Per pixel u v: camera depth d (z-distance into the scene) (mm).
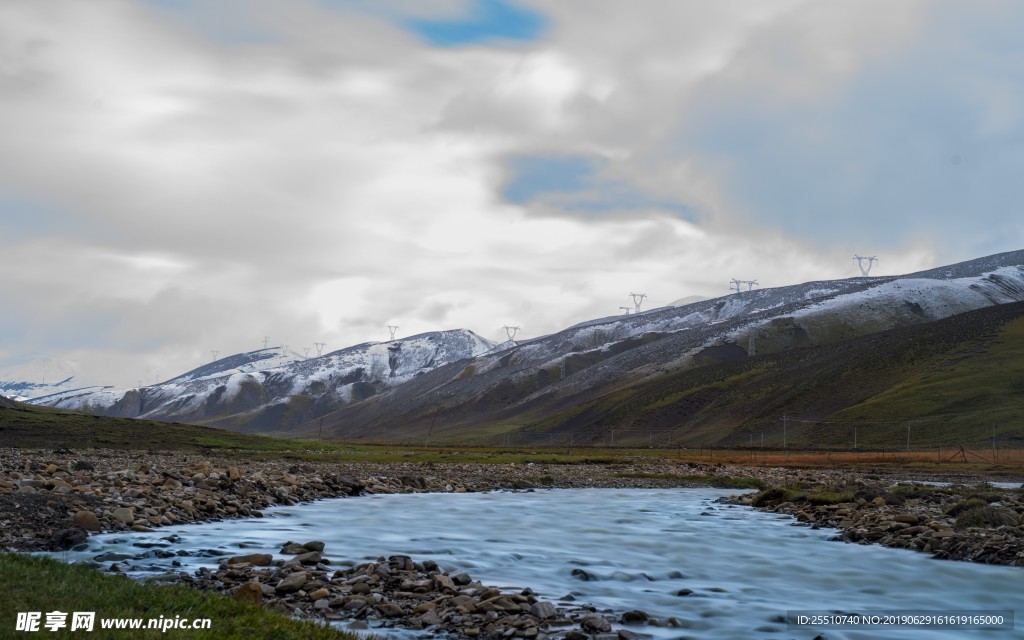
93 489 43938
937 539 38000
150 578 24078
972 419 180500
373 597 23375
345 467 87375
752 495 71500
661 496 74375
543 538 41094
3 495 37000
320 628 17750
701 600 26156
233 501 48812
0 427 107062
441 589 24969
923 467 122625
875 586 29484
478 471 94562
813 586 29359
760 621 23516
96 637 14750
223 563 27609
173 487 48938
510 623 21234
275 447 127562
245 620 17078
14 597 16719
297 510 51562
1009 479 103188
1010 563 33438
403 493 69750
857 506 54156
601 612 23625
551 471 101000
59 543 31312
